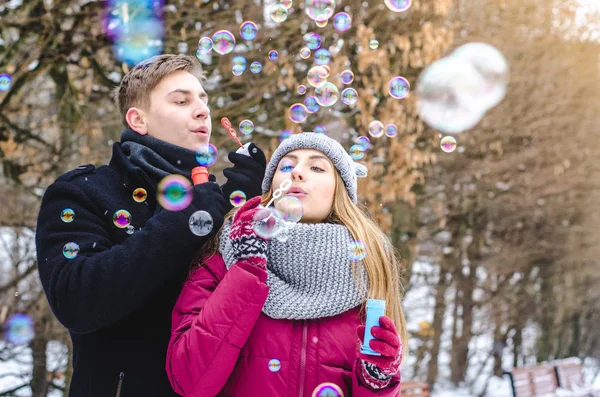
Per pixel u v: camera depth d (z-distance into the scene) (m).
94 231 1.46
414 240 8.25
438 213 8.40
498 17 7.99
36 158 5.28
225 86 4.81
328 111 5.00
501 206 8.76
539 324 10.76
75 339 1.51
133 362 1.44
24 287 5.90
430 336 9.68
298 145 1.59
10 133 4.90
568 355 11.16
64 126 4.91
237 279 1.29
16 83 4.57
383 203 6.14
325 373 1.32
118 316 1.36
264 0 4.61
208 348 1.27
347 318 1.41
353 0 5.19
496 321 10.00
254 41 4.62
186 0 4.32
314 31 4.80
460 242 9.40
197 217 1.38
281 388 1.31
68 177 1.55
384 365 1.23
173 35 4.34
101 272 1.33
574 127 8.74
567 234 9.49
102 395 1.42
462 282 9.76
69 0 4.16
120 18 3.94
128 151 1.59
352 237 1.48
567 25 8.45
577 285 10.51
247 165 1.72
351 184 1.61
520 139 8.66
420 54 4.86
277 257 1.41
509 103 8.00
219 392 1.38
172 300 1.51
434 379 9.34
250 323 1.30
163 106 1.59
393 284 1.59
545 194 8.93
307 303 1.35
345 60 4.52
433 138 6.05
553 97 8.38
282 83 4.54
